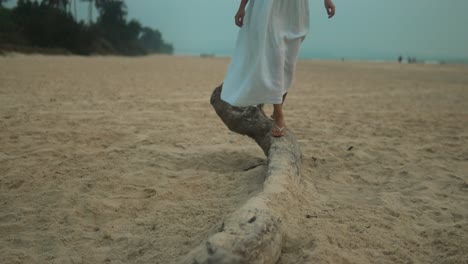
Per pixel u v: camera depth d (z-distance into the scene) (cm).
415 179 394
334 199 327
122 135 561
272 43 324
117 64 2953
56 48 4516
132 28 7369
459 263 222
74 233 262
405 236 257
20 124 602
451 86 1734
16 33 4250
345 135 615
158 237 254
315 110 898
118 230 269
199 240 244
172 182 363
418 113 882
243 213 221
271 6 317
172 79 1661
